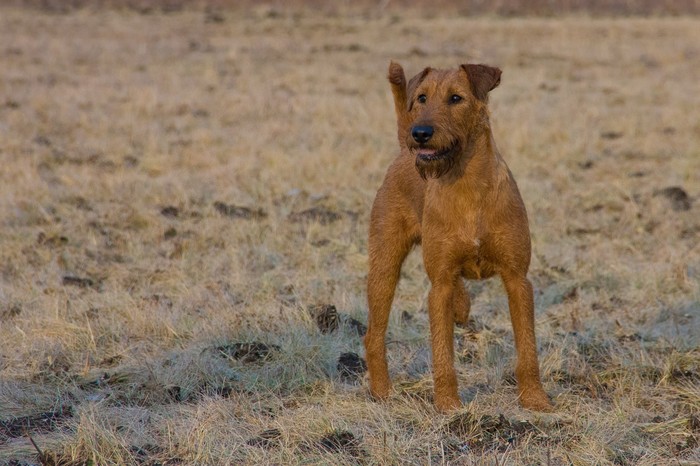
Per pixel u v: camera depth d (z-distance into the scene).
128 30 36.41
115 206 14.17
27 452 6.98
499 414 7.38
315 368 8.59
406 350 9.17
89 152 17.69
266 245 12.42
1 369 8.61
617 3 47.62
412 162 8.07
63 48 30.67
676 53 31.39
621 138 19.20
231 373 8.46
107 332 9.47
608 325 9.78
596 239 12.79
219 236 12.84
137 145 18.50
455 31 37.06
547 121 20.36
